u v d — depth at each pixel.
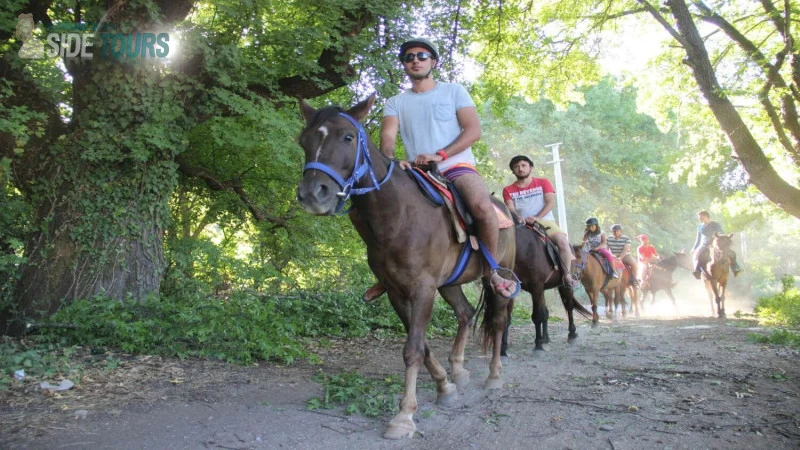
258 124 7.93
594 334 10.49
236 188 9.81
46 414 4.15
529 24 16.08
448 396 4.74
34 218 7.13
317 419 4.28
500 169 33.41
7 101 7.08
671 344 8.43
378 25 9.63
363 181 3.84
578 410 4.55
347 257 11.45
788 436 3.84
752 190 22.25
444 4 11.48
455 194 4.45
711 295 15.84
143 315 6.40
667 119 19.66
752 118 17.67
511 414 4.48
